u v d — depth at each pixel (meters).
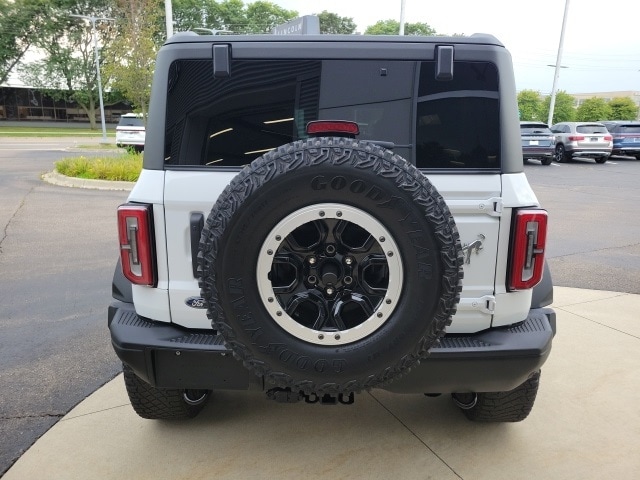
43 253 6.83
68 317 4.71
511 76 2.32
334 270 2.04
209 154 2.38
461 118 2.34
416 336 1.98
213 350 2.26
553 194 12.63
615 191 13.29
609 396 3.42
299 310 2.13
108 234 7.89
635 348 4.12
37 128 47.38
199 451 2.81
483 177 2.26
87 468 2.68
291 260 2.04
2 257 6.64
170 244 2.31
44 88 47.16
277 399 2.33
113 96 48.47
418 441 2.91
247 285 1.96
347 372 2.02
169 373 2.35
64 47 46.03
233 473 2.64
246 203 1.89
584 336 4.34
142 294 2.39
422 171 2.27
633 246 7.48
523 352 2.27
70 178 13.28
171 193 2.27
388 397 3.37
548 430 3.04
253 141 2.40
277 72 2.35
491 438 2.95
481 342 2.29
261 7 60.19
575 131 21.25
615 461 2.77
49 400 3.33
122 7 19.42
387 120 2.38
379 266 2.07
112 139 33.47
